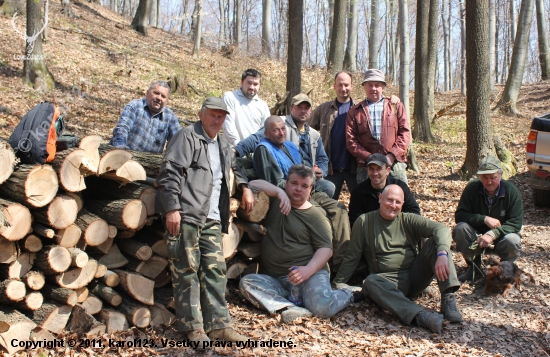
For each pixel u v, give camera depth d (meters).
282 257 5.00
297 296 4.90
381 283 4.81
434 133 16.19
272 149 5.25
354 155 6.17
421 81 14.77
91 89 13.70
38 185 3.74
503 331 4.62
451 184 10.20
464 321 4.77
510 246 5.52
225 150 4.43
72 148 3.96
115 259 4.41
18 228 3.70
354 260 5.18
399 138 6.19
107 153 4.08
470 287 5.64
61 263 3.92
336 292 4.86
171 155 4.09
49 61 14.82
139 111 5.50
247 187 4.77
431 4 17.27
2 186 3.85
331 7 31.03
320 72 20.92
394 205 4.98
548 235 7.41
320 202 5.46
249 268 5.25
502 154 11.09
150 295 4.38
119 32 22.81
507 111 19.81
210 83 18.58
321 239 4.96
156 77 17.00
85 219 4.12
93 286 4.33
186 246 4.08
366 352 4.12
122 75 16.06
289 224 4.98
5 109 10.40
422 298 5.31
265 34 27.50
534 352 4.27
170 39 25.28
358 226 5.19
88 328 4.07
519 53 19.80
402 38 11.16
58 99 12.02
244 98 6.10
